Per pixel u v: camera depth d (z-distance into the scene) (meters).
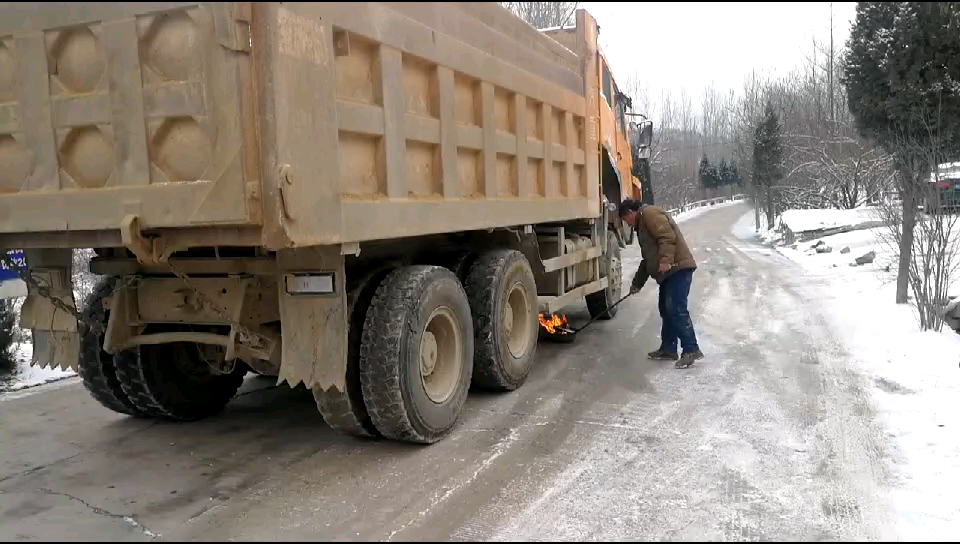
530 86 5.91
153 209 3.42
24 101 3.69
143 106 3.40
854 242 15.99
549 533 3.30
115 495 3.87
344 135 3.71
